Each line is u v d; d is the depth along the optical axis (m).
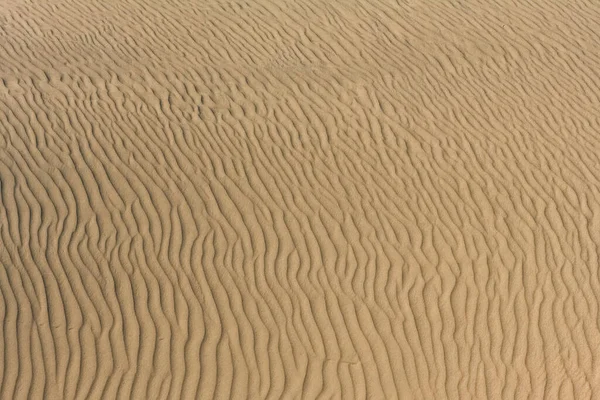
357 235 8.54
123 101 10.40
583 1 12.97
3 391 7.16
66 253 8.18
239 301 7.86
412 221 8.74
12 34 12.04
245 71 11.12
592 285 8.20
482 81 11.10
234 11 12.54
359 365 7.48
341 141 9.81
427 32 12.09
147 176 9.09
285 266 8.19
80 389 7.19
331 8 12.60
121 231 8.43
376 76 11.09
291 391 7.28
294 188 9.06
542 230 8.73
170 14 12.50
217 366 7.39
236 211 8.73
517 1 12.90
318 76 11.04
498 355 7.61
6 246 8.24
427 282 8.12
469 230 8.68
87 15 12.52
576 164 9.65
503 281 8.19
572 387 7.44
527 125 10.27
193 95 10.56
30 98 10.39
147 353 7.44
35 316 7.66
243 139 9.76
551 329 7.81
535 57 11.65
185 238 8.39
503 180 9.35
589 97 10.85
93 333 7.55
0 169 9.12
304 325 7.72
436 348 7.63
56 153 9.38
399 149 9.73
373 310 7.86
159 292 7.89
